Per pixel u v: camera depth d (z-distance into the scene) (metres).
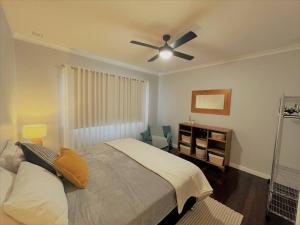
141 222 1.07
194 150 3.54
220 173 2.84
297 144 2.34
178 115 4.20
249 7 1.49
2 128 1.50
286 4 1.42
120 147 2.34
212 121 3.42
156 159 1.93
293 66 2.36
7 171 1.08
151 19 1.76
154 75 4.52
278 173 2.50
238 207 1.92
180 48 2.59
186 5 1.51
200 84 3.65
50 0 1.47
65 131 2.83
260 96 2.71
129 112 3.87
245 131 2.91
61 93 2.81
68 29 2.06
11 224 0.77
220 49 2.58
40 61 2.55
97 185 1.35
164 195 1.28
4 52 1.63
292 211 1.85
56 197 0.97
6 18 1.78
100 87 3.28
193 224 1.64
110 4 1.52
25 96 2.45
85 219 0.97
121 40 2.38
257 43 2.30
